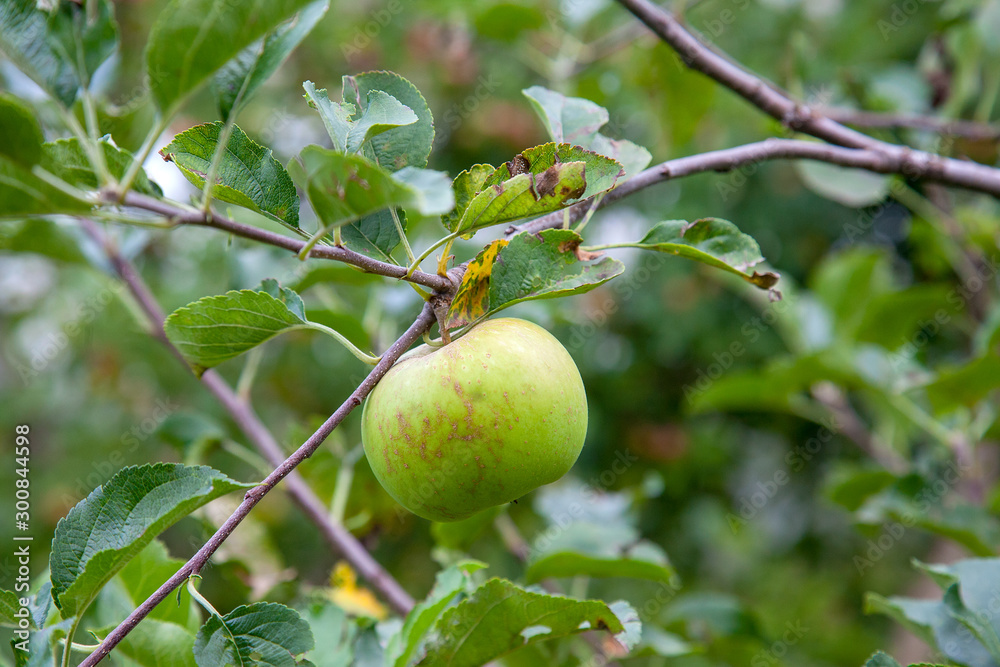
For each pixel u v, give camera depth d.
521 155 0.87
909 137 1.37
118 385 2.06
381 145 0.89
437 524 1.05
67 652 0.86
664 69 1.49
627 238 2.20
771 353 2.24
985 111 1.30
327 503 1.18
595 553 1.05
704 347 2.24
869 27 2.12
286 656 0.86
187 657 0.93
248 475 1.89
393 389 0.87
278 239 0.83
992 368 1.08
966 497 1.25
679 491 2.28
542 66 1.59
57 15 0.82
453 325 0.88
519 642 0.92
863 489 1.21
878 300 1.31
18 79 1.07
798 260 2.40
